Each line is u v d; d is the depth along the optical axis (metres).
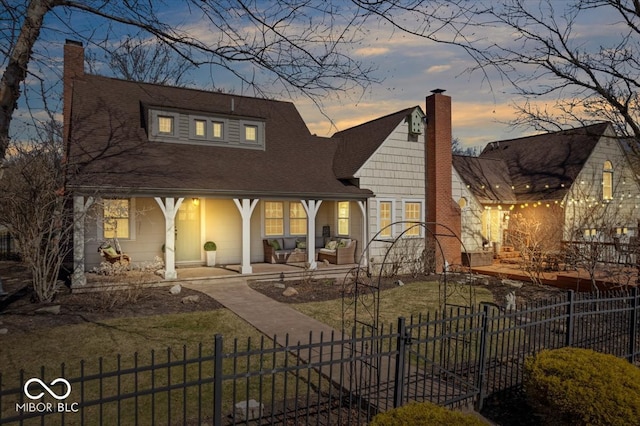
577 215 20.83
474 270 17.88
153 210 15.40
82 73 16.38
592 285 13.45
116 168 13.26
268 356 7.42
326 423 5.10
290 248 18.02
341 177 17.62
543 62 12.84
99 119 15.17
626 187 23.36
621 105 13.11
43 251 11.46
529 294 13.59
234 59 5.70
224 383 6.28
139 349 7.64
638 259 13.40
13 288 12.86
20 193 10.34
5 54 6.26
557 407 4.86
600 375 4.94
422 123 18.56
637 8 11.92
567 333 6.77
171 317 9.75
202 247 16.38
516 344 8.25
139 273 13.34
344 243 17.58
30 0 6.29
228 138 16.94
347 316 10.29
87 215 12.22
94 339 8.10
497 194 22.16
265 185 15.10
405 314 10.81
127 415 5.28
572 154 22.59
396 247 17.83
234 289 12.92
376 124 19.56
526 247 16.42
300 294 12.60
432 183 18.47
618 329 7.82
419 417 4.02
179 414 5.32
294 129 20.00
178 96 17.66
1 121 6.50
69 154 12.84
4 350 7.48
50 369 6.67
